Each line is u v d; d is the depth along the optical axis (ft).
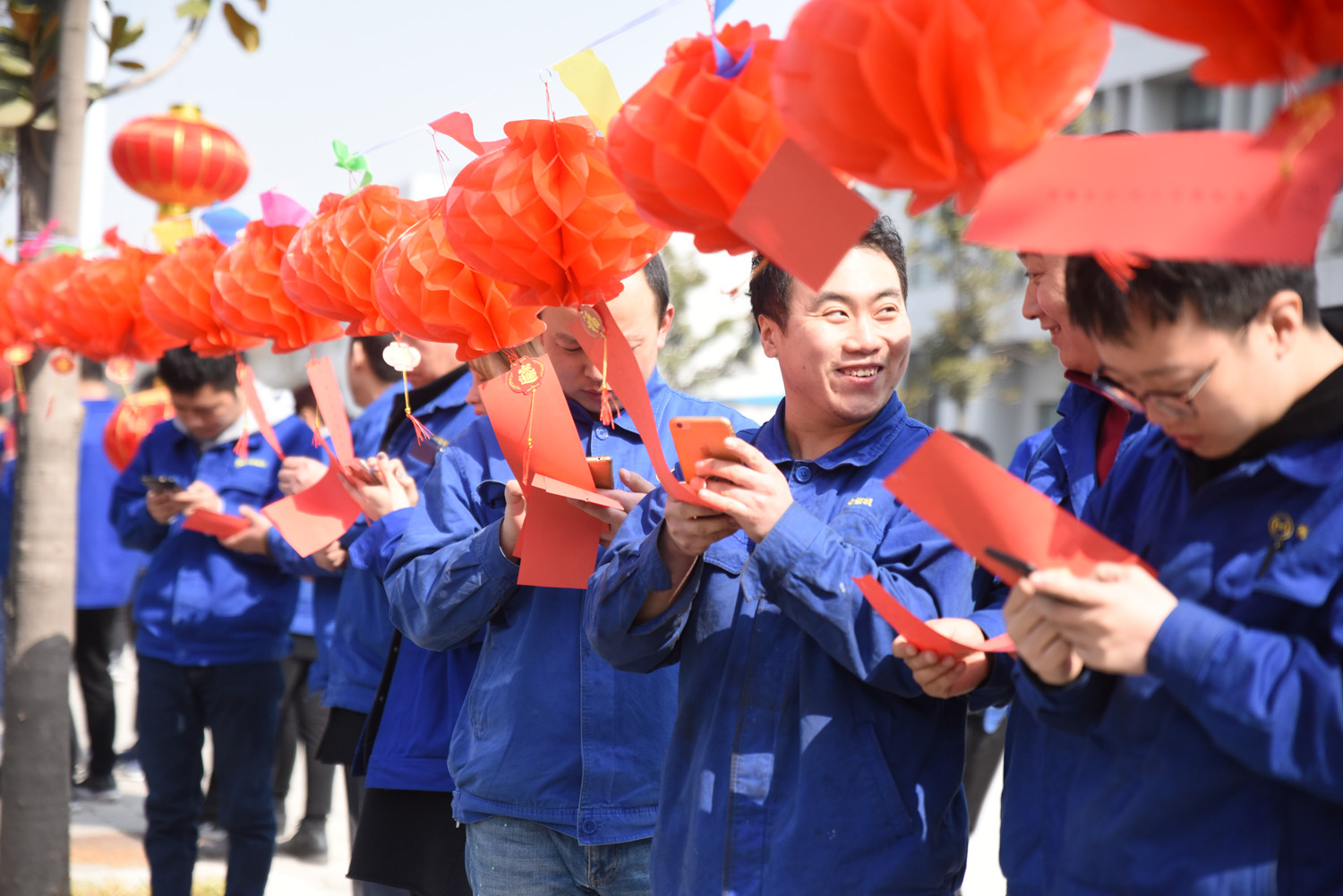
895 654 5.44
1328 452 4.21
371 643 10.71
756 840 5.82
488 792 7.83
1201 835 4.38
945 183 4.11
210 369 12.79
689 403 8.44
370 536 9.46
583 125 5.72
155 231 10.80
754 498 5.68
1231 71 3.76
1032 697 4.83
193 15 11.29
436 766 8.77
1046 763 5.19
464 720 8.27
